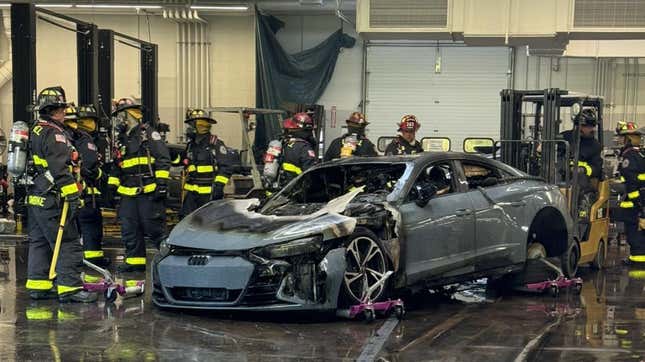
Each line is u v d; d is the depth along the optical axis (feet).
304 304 19.08
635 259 31.99
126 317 20.61
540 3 39.09
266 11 62.13
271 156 29.25
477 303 23.54
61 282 22.53
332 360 16.26
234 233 19.94
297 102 62.18
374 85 63.00
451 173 23.45
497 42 42.04
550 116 29.86
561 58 60.44
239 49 62.54
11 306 22.18
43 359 16.33
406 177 22.24
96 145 29.43
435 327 19.72
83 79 45.50
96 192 29.07
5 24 63.05
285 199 23.66
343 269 19.45
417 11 39.86
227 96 62.85
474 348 17.42
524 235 24.64
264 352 16.90
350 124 32.58
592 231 29.43
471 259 22.95
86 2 57.77
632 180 31.65
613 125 59.98
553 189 26.37
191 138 33.35
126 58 63.67
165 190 28.07
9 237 38.58
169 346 17.43
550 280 25.02
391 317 20.99
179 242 20.34
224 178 32.24
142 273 28.35
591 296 24.90
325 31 63.21
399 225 20.89
